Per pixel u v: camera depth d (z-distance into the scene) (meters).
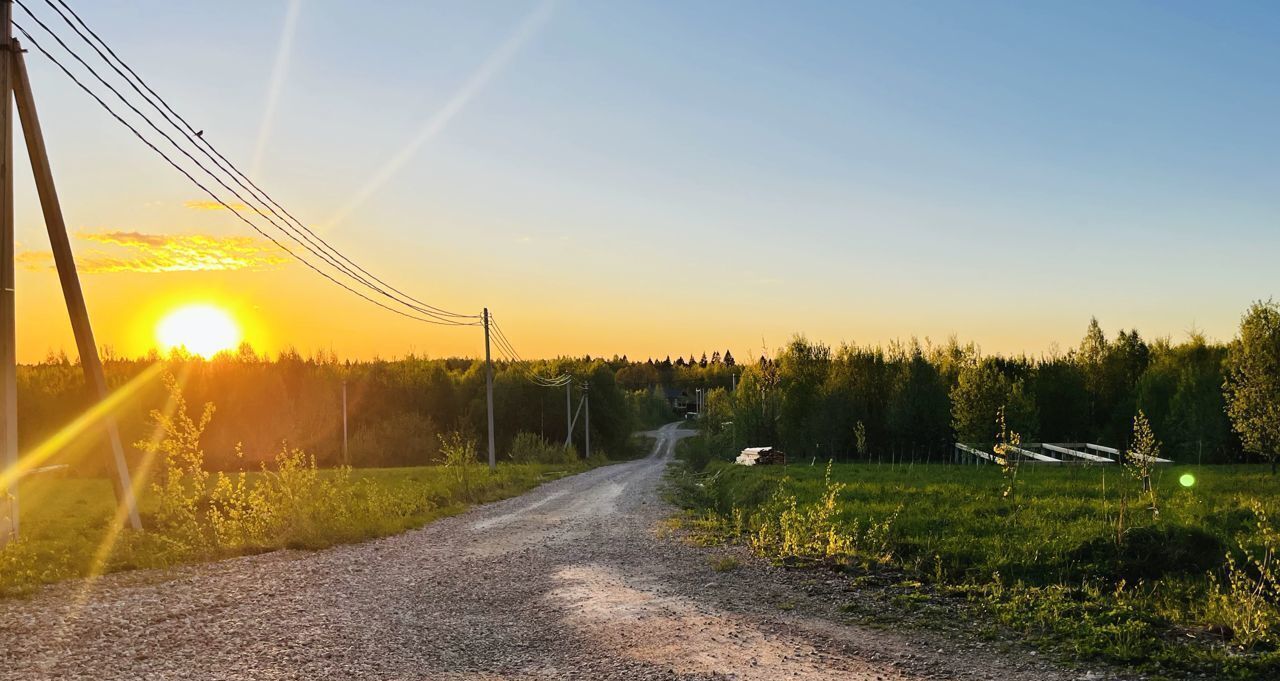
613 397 107.94
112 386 71.50
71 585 13.16
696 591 12.95
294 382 86.31
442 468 39.91
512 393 99.44
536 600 12.41
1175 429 45.38
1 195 14.92
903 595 11.88
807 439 58.56
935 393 54.03
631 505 29.75
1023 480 24.45
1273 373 28.78
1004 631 10.01
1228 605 9.76
